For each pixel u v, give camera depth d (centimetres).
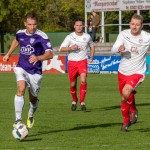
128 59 2622
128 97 2612
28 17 2469
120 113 3447
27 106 3912
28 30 2478
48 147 2239
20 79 2458
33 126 2844
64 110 3609
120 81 2661
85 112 3509
